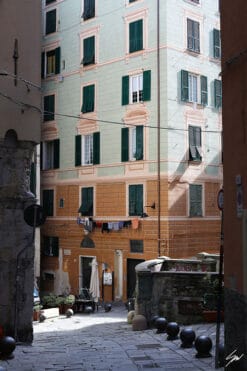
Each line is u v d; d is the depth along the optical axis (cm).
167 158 3031
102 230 3338
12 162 1377
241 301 800
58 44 3703
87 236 3453
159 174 3052
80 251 3506
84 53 3516
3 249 1352
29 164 1411
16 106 1382
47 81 3759
